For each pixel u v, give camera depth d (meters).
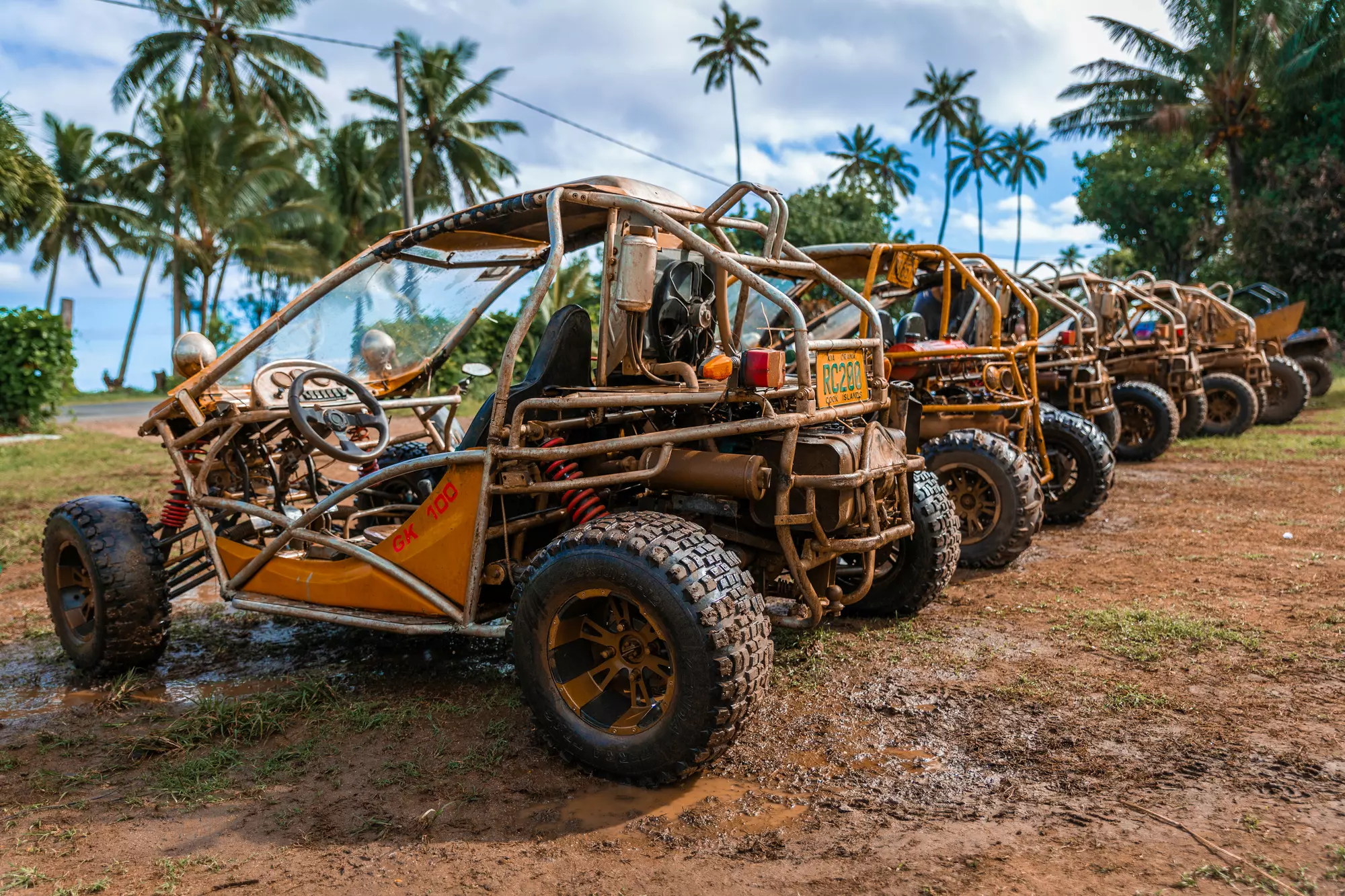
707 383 3.56
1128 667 3.96
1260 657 3.99
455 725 3.54
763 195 3.87
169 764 3.27
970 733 3.35
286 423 4.38
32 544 7.02
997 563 5.61
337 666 4.27
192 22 31.91
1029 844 2.59
